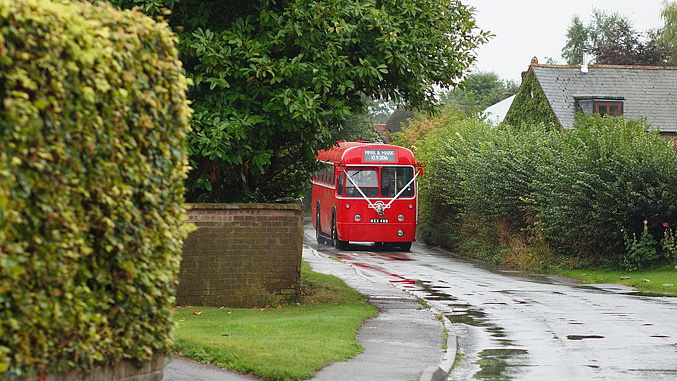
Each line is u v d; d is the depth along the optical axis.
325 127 17.42
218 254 16.66
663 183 28.12
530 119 50.50
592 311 18.19
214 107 16.41
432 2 18.11
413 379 9.91
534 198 32.75
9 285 5.89
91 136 6.75
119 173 7.19
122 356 7.58
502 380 10.56
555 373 11.03
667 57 73.50
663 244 28.30
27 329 6.20
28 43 5.96
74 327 6.80
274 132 16.98
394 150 37.72
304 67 16.08
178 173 8.18
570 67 51.12
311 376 9.73
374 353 11.74
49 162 6.28
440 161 42.75
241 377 9.31
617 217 28.83
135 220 7.52
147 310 7.84
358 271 25.77
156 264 7.87
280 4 16.78
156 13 16.05
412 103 18.88
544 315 17.45
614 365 11.64
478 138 42.19
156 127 7.76
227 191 18.44
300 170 19.66
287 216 17.06
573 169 29.67
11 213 5.80
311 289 19.31
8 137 5.77
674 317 17.16
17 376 6.21
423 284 24.27
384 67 16.66
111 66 6.99
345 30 16.20
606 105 48.44
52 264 6.37
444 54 18.59
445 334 13.88
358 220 37.38
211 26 16.67
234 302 16.75
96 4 8.12
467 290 22.69
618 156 28.72
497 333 14.87
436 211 43.53
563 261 30.34
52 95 6.26
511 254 32.78
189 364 9.57
